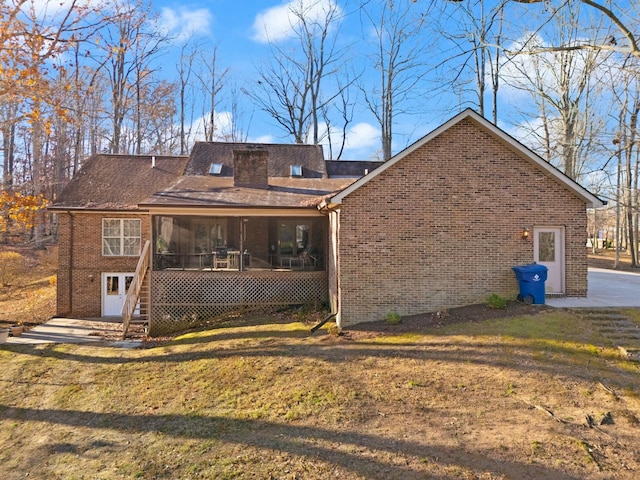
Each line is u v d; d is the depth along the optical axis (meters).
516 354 9.05
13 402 9.27
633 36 7.12
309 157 22.58
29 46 12.43
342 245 12.32
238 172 17.39
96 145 39.25
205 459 6.52
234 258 15.44
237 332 12.62
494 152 12.63
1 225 16.20
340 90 36.69
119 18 17.55
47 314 18.44
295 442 6.74
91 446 7.25
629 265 32.81
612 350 9.02
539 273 11.96
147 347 12.59
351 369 9.17
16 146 35.97
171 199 14.34
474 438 6.42
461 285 12.52
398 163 12.41
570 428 6.54
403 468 5.84
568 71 23.98
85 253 18.12
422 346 9.94
